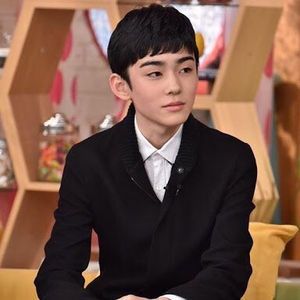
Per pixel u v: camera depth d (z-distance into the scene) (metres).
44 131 6.46
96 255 6.61
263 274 4.88
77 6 6.18
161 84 3.85
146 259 4.01
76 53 7.17
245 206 4.02
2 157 6.54
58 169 6.45
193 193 4.02
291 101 7.14
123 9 6.20
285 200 7.22
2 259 6.48
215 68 6.68
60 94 7.19
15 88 6.43
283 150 7.19
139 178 4.01
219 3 6.21
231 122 6.25
